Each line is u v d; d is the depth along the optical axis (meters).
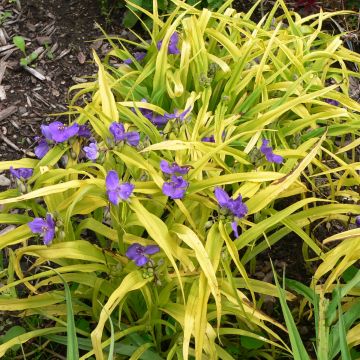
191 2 1.14
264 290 0.68
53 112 1.04
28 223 0.58
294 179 0.63
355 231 0.62
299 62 0.87
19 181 0.63
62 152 0.66
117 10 1.21
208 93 0.83
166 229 0.59
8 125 1.01
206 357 0.64
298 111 0.85
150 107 0.79
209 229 0.66
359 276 0.61
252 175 0.63
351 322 0.64
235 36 0.95
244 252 0.81
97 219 0.73
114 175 0.56
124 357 0.68
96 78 1.00
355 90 1.11
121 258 0.62
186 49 0.87
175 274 0.61
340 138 1.03
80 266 0.62
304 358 0.54
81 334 0.70
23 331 0.71
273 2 1.26
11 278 0.69
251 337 0.69
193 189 0.63
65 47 1.14
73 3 1.21
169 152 0.72
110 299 0.57
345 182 0.78
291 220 0.70
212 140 0.77
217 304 0.56
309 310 0.73
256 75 0.86
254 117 0.84
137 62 0.95
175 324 0.67
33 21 1.18
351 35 1.20
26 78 1.08
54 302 0.66
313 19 1.23
